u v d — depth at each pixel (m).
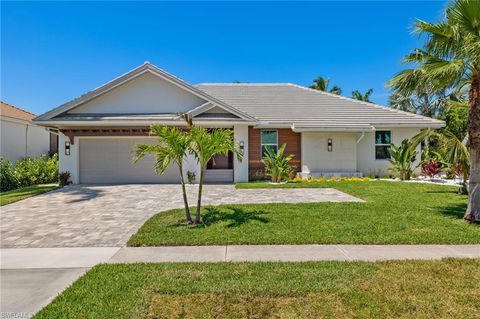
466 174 11.05
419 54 8.71
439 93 9.19
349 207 9.75
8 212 10.00
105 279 4.69
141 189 14.64
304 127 18.00
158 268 5.14
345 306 3.81
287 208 9.64
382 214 8.80
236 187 14.93
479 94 7.90
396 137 19.58
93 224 8.38
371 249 6.12
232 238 6.74
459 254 5.78
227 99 21.39
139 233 7.23
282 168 16.73
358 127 18.12
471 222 7.88
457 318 3.53
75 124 16.28
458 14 7.80
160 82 17.50
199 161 8.48
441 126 18.94
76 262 5.62
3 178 18.00
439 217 8.45
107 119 16.14
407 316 3.58
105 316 3.63
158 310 3.76
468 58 7.63
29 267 5.41
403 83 9.04
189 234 7.08
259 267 5.13
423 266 5.10
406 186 14.34
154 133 8.45
